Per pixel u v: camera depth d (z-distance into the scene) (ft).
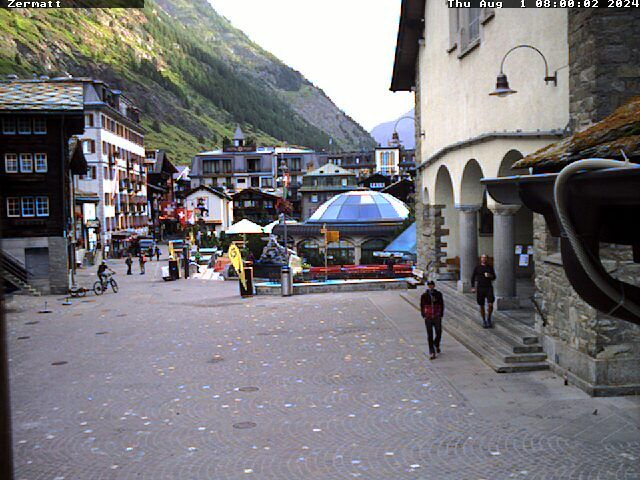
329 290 101.60
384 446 33.06
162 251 274.16
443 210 87.92
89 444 34.73
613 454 30.60
